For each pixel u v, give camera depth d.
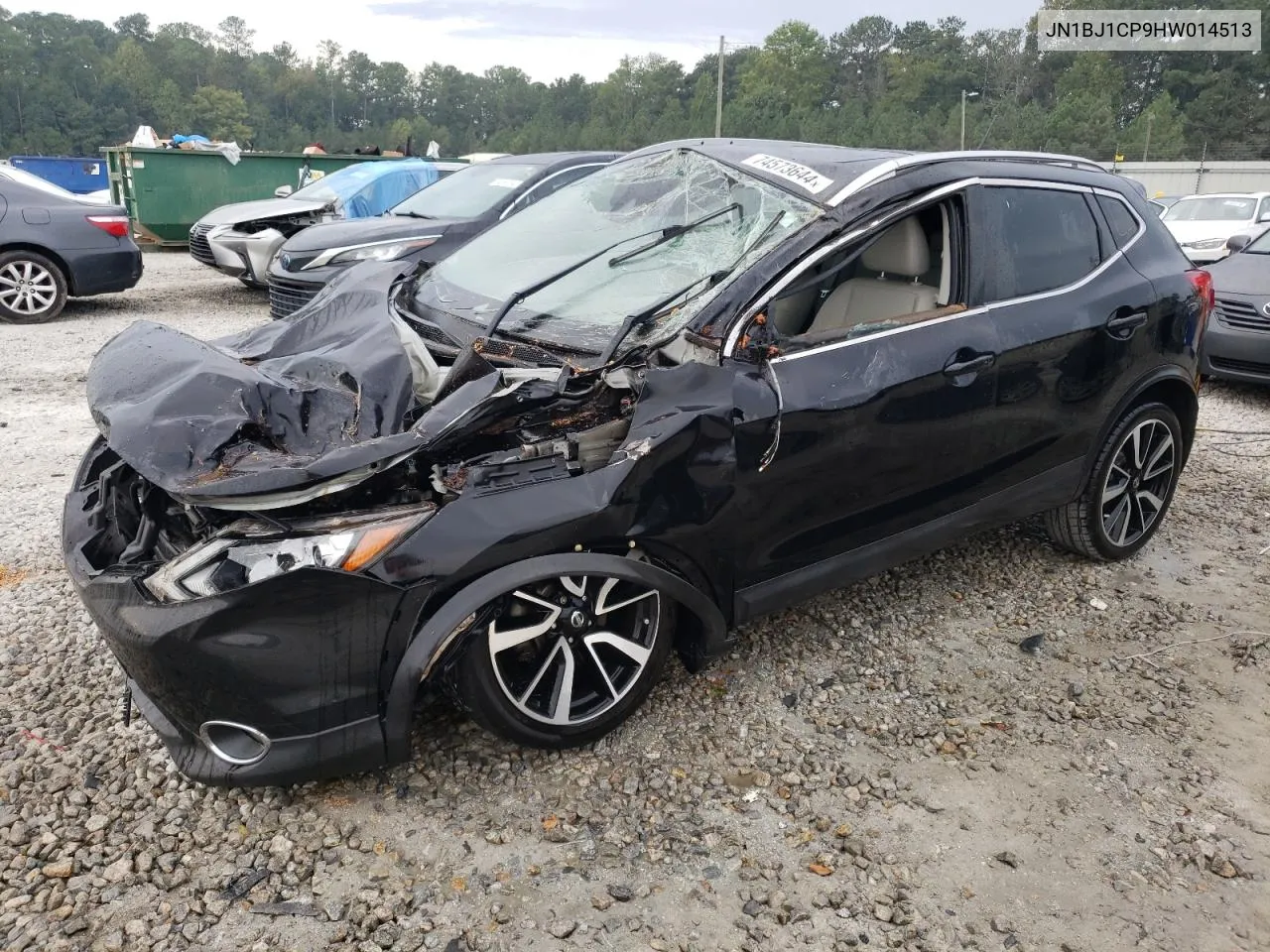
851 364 3.12
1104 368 3.87
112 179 15.30
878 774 2.90
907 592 4.05
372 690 2.50
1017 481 3.76
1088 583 4.19
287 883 2.40
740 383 2.88
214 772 2.47
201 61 144.25
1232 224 15.32
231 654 2.33
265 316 10.00
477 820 2.64
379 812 2.65
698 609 2.92
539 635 2.73
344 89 152.75
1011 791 2.85
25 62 121.31
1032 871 2.54
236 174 15.75
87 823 2.56
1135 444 4.20
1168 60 103.19
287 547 2.39
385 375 2.93
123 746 2.87
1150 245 4.19
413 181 11.18
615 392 2.88
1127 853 2.62
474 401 2.60
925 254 3.46
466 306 3.59
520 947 2.24
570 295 3.40
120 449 2.49
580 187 4.19
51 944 2.19
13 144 113.75
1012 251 3.63
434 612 2.53
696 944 2.27
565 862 2.50
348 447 2.44
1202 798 2.85
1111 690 3.38
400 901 2.36
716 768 2.89
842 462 3.13
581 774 2.83
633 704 2.97
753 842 2.60
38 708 3.04
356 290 3.81
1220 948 2.32
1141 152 79.81
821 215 3.15
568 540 2.64
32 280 9.29
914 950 2.28
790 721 3.13
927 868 2.54
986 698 3.31
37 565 4.02
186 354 2.96
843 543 3.28
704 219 3.43
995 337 3.47
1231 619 3.91
